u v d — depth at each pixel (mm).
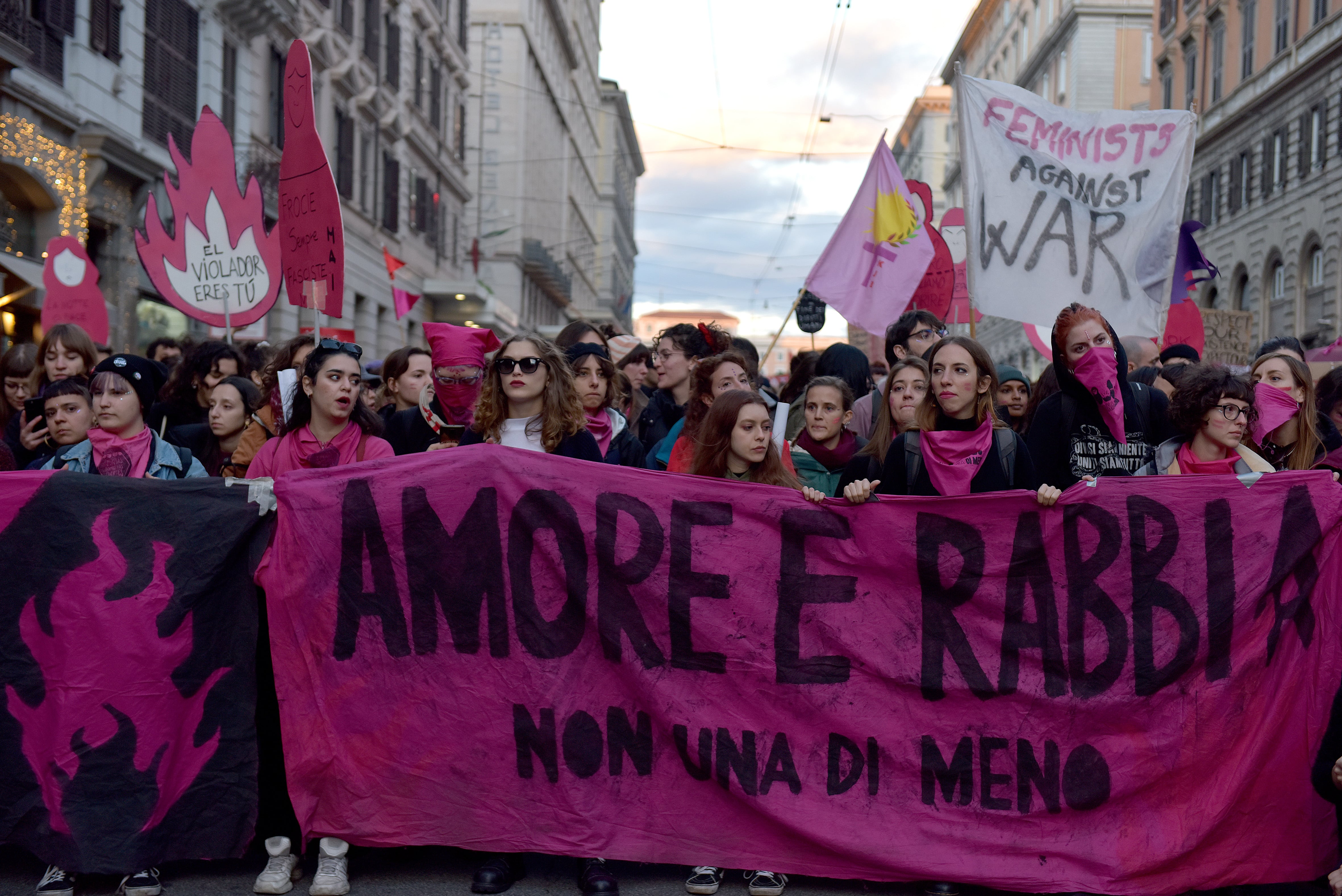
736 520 4414
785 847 4266
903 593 4387
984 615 4363
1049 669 4332
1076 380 4816
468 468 4395
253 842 4539
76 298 9984
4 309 15844
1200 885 4238
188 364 6324
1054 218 6301
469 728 4316
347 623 4324
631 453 5633
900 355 6418
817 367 6516
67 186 16219
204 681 4285
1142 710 4309
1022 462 4598
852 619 4375
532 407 4824
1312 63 28625
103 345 10000
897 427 5133
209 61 20219
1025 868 4199
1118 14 44781
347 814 4277
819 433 5297
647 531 4391
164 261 7340
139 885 4129
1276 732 4281
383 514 4355
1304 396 5035
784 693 4344
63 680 4211
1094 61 45000
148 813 4184
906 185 9336
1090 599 4355
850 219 7711
